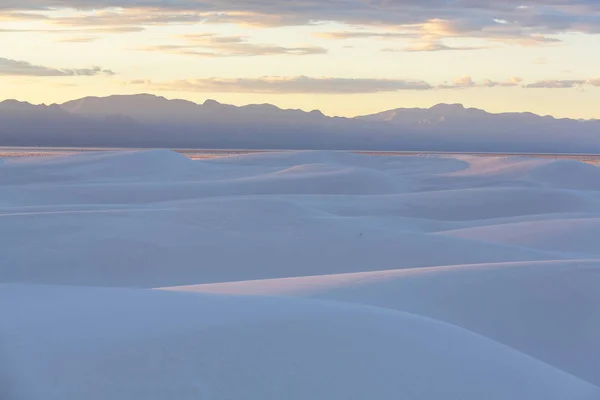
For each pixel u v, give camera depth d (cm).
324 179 5253
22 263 1738
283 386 508
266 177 5191
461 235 2494
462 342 673
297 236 2067
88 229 1980
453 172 8112
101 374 486
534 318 1104
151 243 1900
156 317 603
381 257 1936
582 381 682
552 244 2277
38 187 4100
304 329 598
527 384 616
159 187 4428
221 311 634
